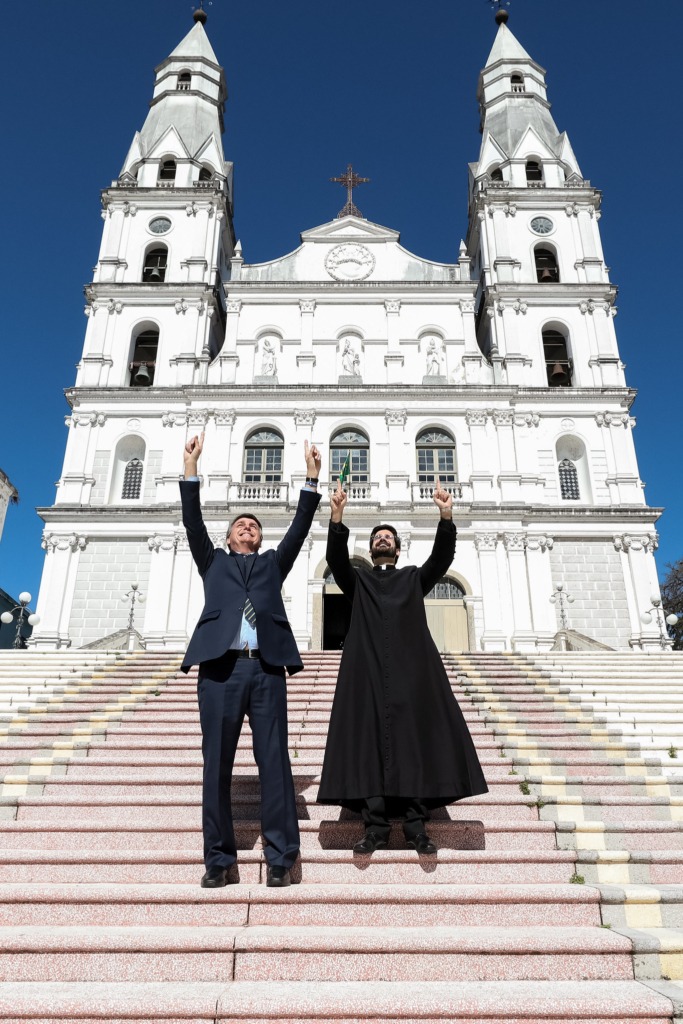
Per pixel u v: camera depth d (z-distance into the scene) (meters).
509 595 25.23
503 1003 3.44
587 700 10.49
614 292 30.58
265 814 4.79
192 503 5.60
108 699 10.11
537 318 30.38
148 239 32.59
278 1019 3.40
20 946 3.93
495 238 32.22
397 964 3.91
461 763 4.91
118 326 30.62
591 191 32.81
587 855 5.01
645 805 6.12
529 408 28.41
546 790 6.46
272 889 4.50
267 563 5.43
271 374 29.28
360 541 25.75
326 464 27.44
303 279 31.23
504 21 42.22
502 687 11.49
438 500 5.64
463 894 4.46
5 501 36.91
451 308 30.47
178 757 7.48
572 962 3.93
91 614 25.62
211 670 5.01
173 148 35.59
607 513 26.48
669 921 4.44
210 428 28.11
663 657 14.60
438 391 28.19
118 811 6.03
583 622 25.31
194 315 30.56
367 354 29.61
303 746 7.59
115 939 3.95
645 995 3.52
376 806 4.94
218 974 3.88
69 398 28.84
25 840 5.53
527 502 26.92
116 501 27.70
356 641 5.33
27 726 8.61
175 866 5.01
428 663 5.20
